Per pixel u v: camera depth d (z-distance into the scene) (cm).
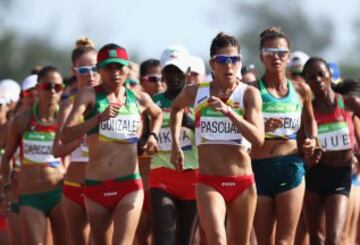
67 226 3350
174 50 3428
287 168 3109
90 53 3481
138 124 3019
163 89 3841
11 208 3703
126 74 3008
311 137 3238
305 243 3556
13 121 3556
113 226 2986
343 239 3788
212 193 2909
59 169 3547
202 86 2964
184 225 3316
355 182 3831
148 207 3562
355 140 3706
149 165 3581
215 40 2936
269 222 3130
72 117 2948
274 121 3120
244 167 2931
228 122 2920
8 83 4456
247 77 3753
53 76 3525
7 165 3609
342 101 3453
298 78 4000
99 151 2980
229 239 3403
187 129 3319
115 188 2970
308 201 3416
